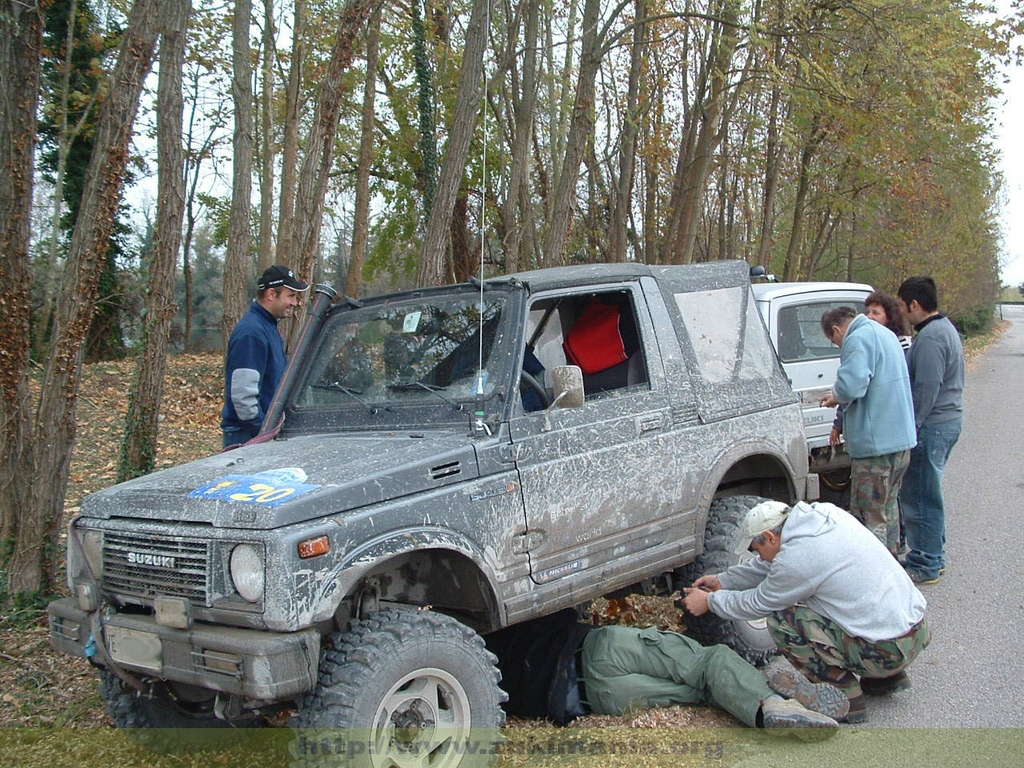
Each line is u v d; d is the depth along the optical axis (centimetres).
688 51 1695
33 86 526
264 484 342
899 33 1302
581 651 433
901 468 589
